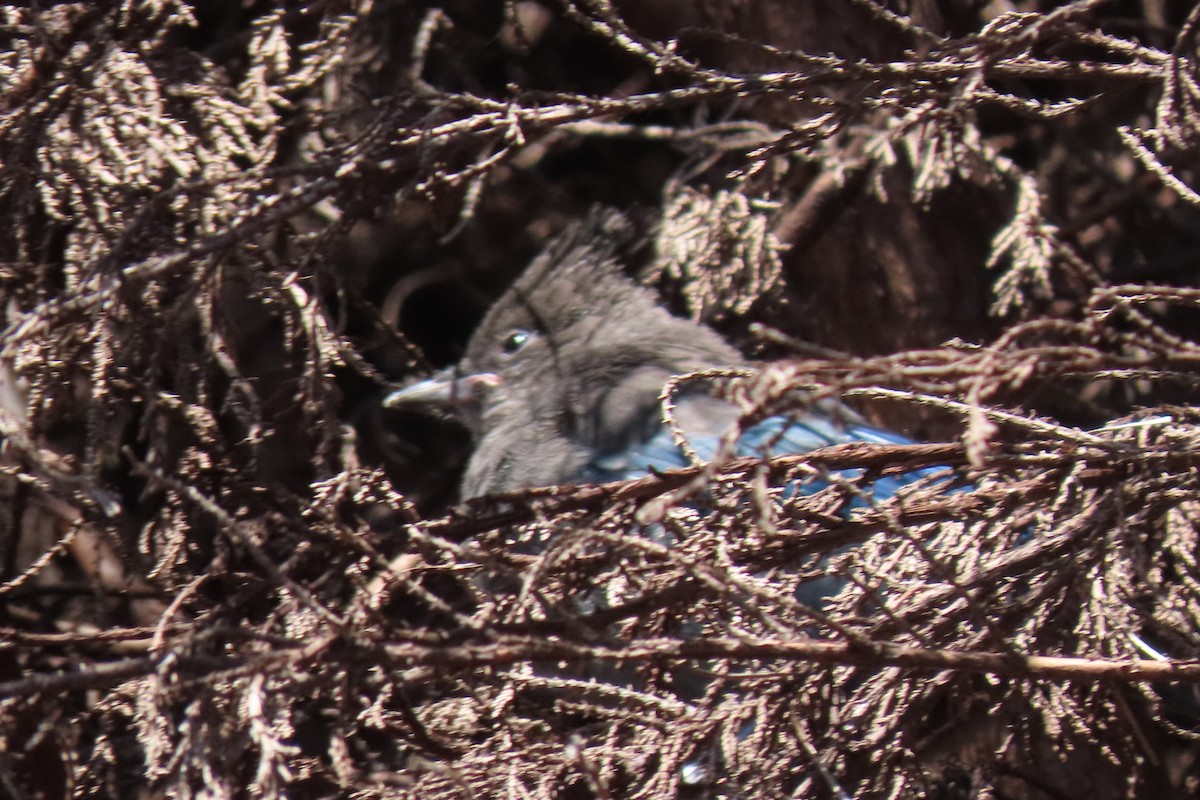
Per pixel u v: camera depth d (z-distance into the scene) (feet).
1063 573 20.43
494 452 34.01
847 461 21.26
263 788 16.69
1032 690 21.11
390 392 38.32
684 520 21.11
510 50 41.34
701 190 35.53
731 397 17.28
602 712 20.85
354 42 30.91
